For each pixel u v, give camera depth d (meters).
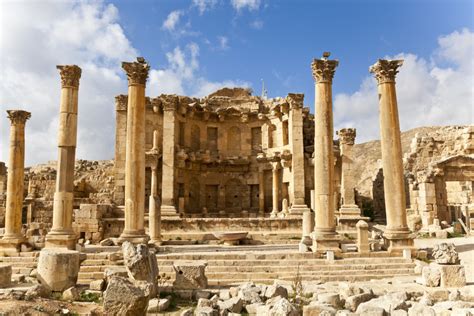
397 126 22.81
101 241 30.00
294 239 31.38
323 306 11.78
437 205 37.75
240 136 45.81
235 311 12.80
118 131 38.88
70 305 13.12
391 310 11.99
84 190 45.97
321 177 21.53
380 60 23.25
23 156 26.08
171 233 32.81
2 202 39.16
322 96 22.42
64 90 22.78
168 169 39.16
